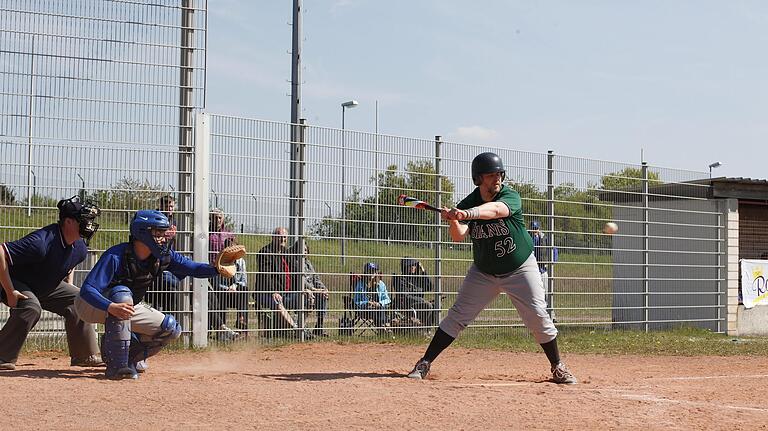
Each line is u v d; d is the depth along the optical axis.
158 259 9.31
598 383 9.91
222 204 14.56
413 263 16.66
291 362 12.49
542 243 18.55
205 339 14.20
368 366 12.09
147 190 13.85
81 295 8.95
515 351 15.12
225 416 7.11
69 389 8.08
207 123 14.37
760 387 9.90
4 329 9.70
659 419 7.55
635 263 20.55
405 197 9.18
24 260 9.53
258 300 14.91
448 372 11.24
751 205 23.38
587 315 19.39
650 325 20.69
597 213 19.67
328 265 15.74
